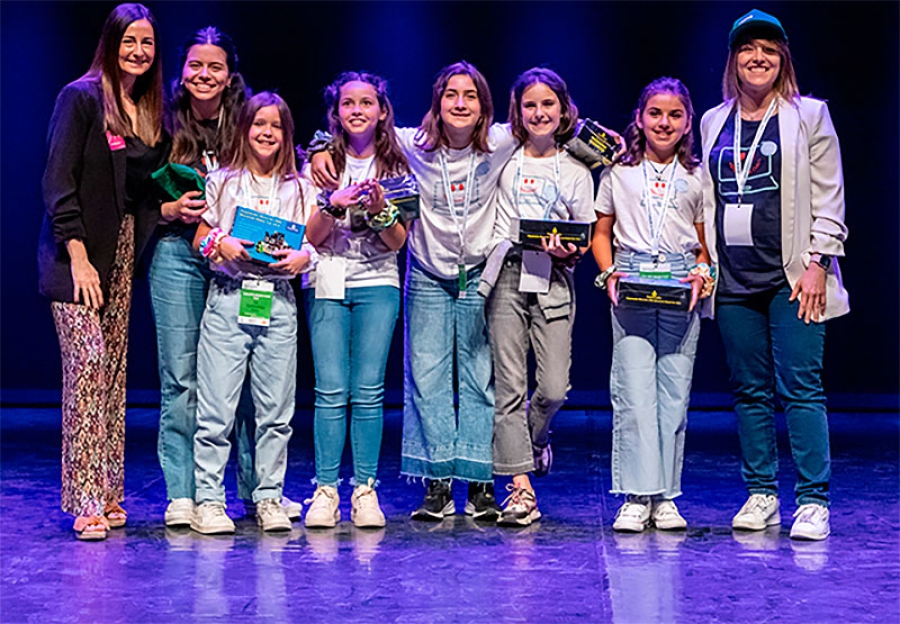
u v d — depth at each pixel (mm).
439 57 7938
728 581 3213
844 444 5988
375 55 7961
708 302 3869
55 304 3730
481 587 3150
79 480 3707
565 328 3959
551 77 3871
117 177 3725
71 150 3656
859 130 7875
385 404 7816
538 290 3861
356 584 3176
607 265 3924
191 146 3861
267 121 3736
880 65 7801
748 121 3801
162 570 3322
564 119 3924
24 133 8219
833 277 3795
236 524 3953
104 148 3703
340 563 3398
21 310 8406
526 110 3852
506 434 3971
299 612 2928
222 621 2859
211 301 3793
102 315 3832
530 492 3996
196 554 3508
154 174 3693
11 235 8328
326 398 3910
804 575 3273
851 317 8047
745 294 3811
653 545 3637
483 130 3900
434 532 3822
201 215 3734
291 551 3545
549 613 2926
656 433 3857
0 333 8422
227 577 3246
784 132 3729
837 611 2941
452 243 3930
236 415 4051
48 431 6547
